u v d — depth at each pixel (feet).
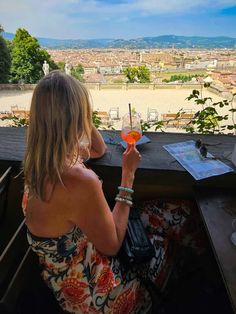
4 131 4.94
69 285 2.89
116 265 3.24
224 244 2.96
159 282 3.64
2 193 3.66
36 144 2.49
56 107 2.41
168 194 4.51
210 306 4.10
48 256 2.79
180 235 4.13
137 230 3.62
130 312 3.31
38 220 2.65
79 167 2.58
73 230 2.75
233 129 5.33
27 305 3.70
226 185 3.91
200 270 4.31
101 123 5.94
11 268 3.22
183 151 4.40
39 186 2.52
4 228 4.54
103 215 2.67
